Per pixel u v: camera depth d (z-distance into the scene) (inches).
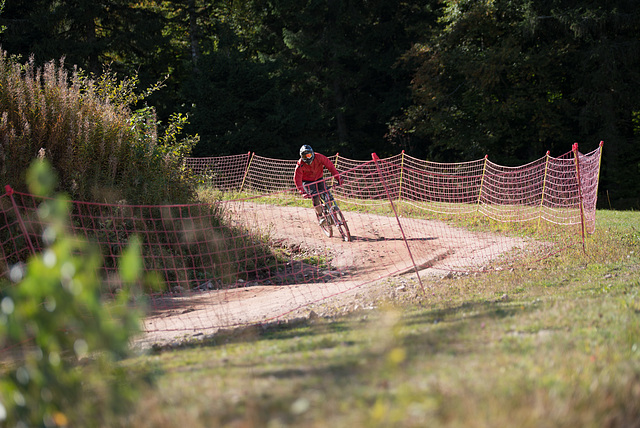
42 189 146.8
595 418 152.1
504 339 238.1
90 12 1775.3
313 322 371.2
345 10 2155.5
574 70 1723.7
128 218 605.0
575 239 719.7
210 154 1866.4
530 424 143.1
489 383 171.9
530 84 1739.7
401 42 2234.3
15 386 146.8
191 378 208.7
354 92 2386.8
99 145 656.4
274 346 281.7
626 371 187.5
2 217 548.1
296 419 150.8
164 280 570.9
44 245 536.7
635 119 1780.3
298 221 925.8
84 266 143.6
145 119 797.9
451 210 1045.8
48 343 148.5
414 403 156.0
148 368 249.6
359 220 957.2
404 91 2237.9
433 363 200.1
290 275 645.3
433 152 2154.3
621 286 414.3
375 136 2390.5
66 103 655.1
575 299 355.6
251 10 2331.4
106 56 1968.5
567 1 1631.4
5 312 139.9
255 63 1940.2
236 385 188.4
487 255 654.5
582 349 217.5
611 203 1706.4
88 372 212.7
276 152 1935.3
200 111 1855.3
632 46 1558.8
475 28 1742.1
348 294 494.3
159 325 407.2
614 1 1557.6
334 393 167.3
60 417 149.9
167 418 157.2
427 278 536.1
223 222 762.2
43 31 1720.0
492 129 1775.3
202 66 1911.9
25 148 596.7
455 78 1892.2
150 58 2138.3
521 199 1047.6
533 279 498.3
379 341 229.1
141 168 709.3
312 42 2181.3
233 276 637.9
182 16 2210.9
